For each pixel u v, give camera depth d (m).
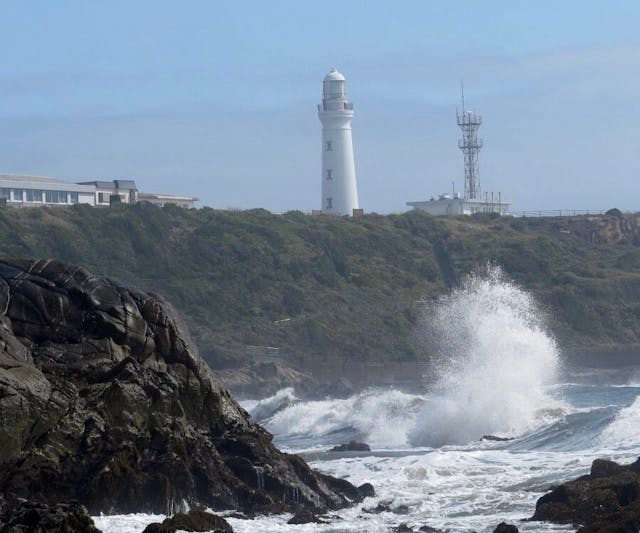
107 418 63.56
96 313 66.88
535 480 67.88
